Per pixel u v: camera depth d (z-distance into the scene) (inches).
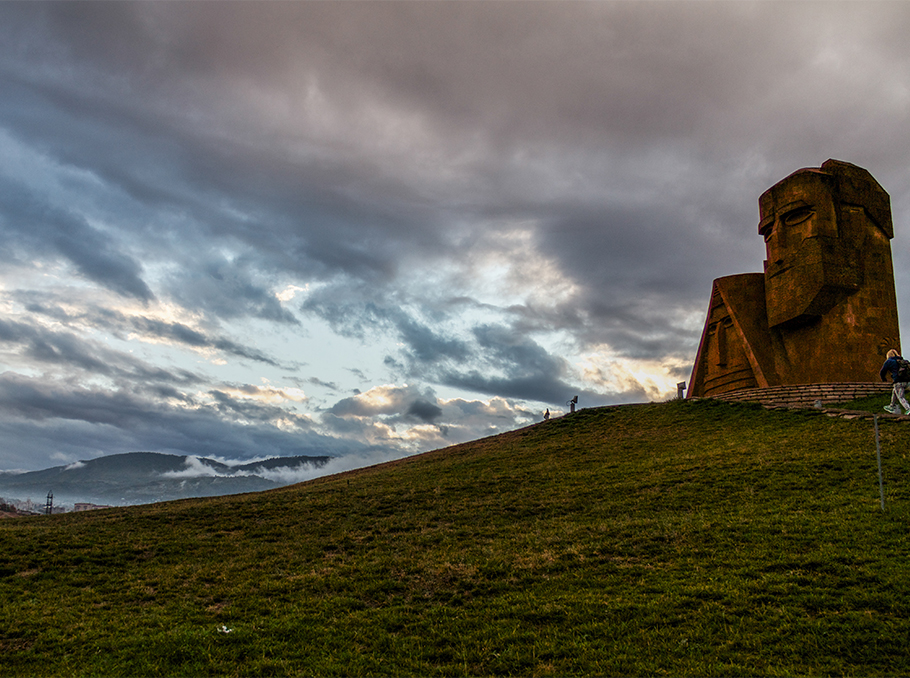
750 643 432.5
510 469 1195.9
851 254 1461.6
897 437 923.4
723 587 524.1
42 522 1031.6
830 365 1439.5
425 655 462.9
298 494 1151.0
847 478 788.6
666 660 423.5
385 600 589.0
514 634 481.1
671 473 959.6
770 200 1558.8
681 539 665.6
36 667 462.0
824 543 591.2
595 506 858.1
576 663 431.8
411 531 837.2
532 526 801.6
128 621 553.3
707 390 1707.7
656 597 523.5
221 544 822.5
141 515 1011.9
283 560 736.3
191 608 584.7
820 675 388.2
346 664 451.2
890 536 583.2
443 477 1195.9
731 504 768.9
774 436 1082.1
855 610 460.8
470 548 726.5
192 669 448.8
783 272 1520.7
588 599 533.3
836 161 1512.1
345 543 796.0
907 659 394.3
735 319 1621.6
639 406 1577.3
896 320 1475.1
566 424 1549.0
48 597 627.5
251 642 492.4
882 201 1528.1
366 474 1464.1
